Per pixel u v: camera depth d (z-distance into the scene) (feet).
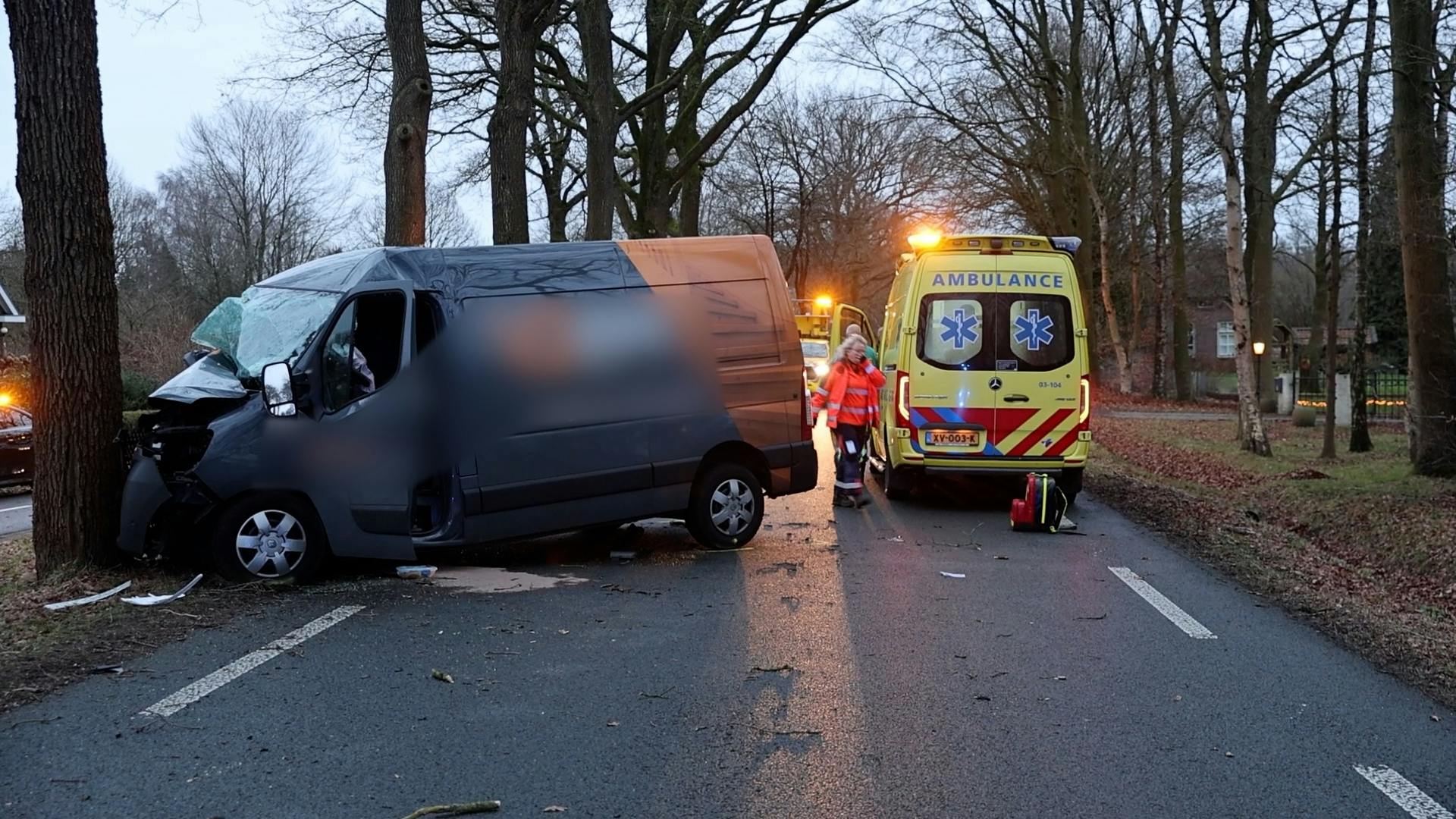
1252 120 74.54
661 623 22.63
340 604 24.11
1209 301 189.78
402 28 46.65
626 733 16.10
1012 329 39.19
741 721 16.63
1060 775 14.62
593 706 17.31
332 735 15.98
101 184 27.14
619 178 95.20
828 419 39.50
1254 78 70.23
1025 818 13.28
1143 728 16.49
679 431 30.07
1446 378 45.91
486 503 27.30
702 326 30.60
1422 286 45.88
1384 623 23.40
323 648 20.54
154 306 146.30
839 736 15.99
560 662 19.75
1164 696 18.06
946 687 18.38
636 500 29.48
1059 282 39.32
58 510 26.91
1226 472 56.18
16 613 22.86
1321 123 68.08
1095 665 19.79
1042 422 39.09
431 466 26.78
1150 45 105.29
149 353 112.68
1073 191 118.93
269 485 25.40
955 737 16.01
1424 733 16.44
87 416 27.02
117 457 27.48
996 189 122.31
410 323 26.71
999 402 39.06
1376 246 61.93
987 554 31.01
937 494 43.91
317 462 25.73
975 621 22.99
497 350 27.61
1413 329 46.37
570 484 28.40
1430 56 44.21
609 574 27.73
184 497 25.30
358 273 27.04
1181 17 63.72
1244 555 31.32
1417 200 45.55
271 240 180.96
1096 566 29.32
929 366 39.34
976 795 13.94
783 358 31.94
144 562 27.66
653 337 29.76
